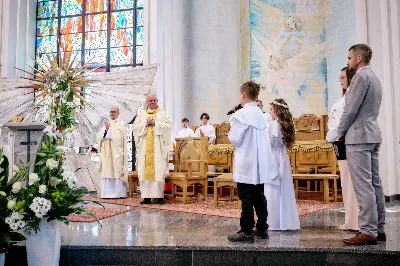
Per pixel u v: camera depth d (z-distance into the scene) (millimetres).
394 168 7867
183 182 7082
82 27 11844
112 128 8477
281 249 3508
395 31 7973
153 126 7359
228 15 11609
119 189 8453
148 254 3648
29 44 11742
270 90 11086
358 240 3598
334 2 10312
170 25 10859
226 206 6621
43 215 3270
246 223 3770
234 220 5160
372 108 3674
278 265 3512
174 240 3881
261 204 3918
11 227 3156
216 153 8805
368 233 3600
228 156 8695
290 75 11016
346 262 3424
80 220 5117
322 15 10938
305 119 9016
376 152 3805
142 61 11297
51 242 3406
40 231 3377
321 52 10898
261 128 3924
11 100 10805
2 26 11211
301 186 9438
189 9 11617
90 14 11836
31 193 3299
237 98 11406
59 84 8289
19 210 3188
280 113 4555
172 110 10547
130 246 3662
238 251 3557
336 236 4031
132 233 4270
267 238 3922
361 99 3613
